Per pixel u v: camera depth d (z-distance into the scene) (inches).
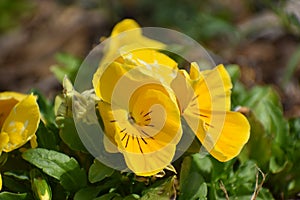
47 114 22.0
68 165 19.5
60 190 20.0
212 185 20.6
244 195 20.9
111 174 19.3
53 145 20.2
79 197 19.4
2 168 20.1
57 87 34.6
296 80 31.8
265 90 23.7
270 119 22.1
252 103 23.3
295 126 22.5
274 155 21.8
